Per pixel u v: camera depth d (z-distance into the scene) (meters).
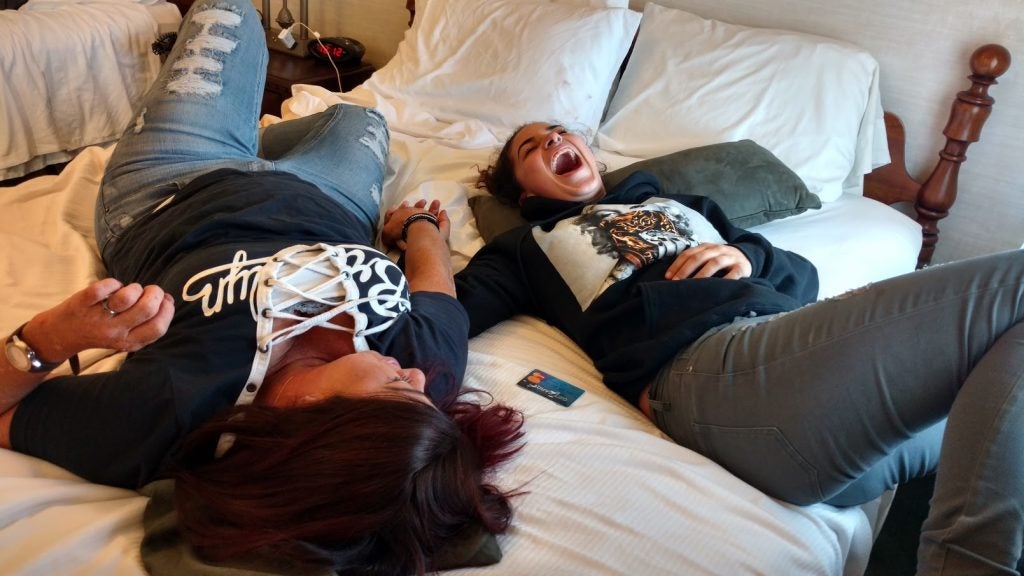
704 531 0.92
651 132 1.98
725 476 1.03
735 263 1.27
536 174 1.56
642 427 1.13
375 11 2.86
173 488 0.86
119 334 0.80
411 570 0.81
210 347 0.89
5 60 2.35
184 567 0.78
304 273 0.99
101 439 0.86
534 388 1.15
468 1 2.20
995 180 1.94
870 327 0.95
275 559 0.78
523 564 0.86
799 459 0.97
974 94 1.84
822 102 1.90
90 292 0.77
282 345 0.94
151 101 1.40
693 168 1.67
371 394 0.83
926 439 1.12
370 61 2.97
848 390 0.94
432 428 0.81
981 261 0.94
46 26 2.47
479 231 1.61
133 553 0.81
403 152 1.85
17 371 0.83
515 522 0.91
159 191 1.30
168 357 0.88
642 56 2.12
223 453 0.83
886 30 1.98
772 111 1.91
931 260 2.05
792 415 0.97
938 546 0.85
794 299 1.31
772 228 1.73
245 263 0.99
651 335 1.19
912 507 1.56
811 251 1.64
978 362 0.89
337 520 0.76
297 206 1.20
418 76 2.14
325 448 0.77
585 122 2.02
